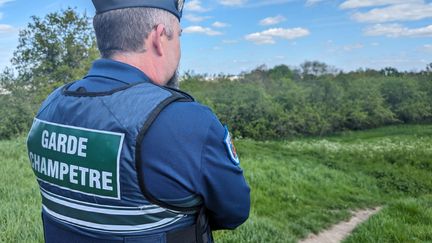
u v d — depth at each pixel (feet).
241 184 4.15
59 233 4.21
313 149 61.62
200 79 94.99
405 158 55.98
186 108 3.86
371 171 46.98
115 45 4.19
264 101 87.71
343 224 25.79
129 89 3.92
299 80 109.50
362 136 90.22
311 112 90.68
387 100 104.58
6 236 12.59
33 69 63.87
